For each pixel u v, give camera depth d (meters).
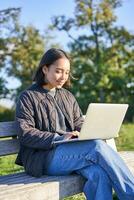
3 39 28.77
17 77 30.88
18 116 4.40
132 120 29.09
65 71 4.59
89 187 4.15
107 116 4.32
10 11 25.64
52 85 4.60
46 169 4.34
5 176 4.30
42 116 4.47
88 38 34.31
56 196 3.96
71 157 4.25
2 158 8.65
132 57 34.78
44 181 4.03
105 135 4.47
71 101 4.77
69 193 4.11
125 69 35.12
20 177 4.25
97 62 34.22
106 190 4.08
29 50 30.47
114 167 4.07
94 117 4.17
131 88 35.22
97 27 34.03
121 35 34.31
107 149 4.19
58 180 4.05
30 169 4.30
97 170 4.13
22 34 29.53
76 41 34.16
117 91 35.38
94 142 4.23
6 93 26.06
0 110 30.75
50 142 4.27
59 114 4.59
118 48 34.44
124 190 4.00
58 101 4.64
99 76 33.94
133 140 12.56
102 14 33.56
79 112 4.84
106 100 35.00
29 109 4.42
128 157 5.39
